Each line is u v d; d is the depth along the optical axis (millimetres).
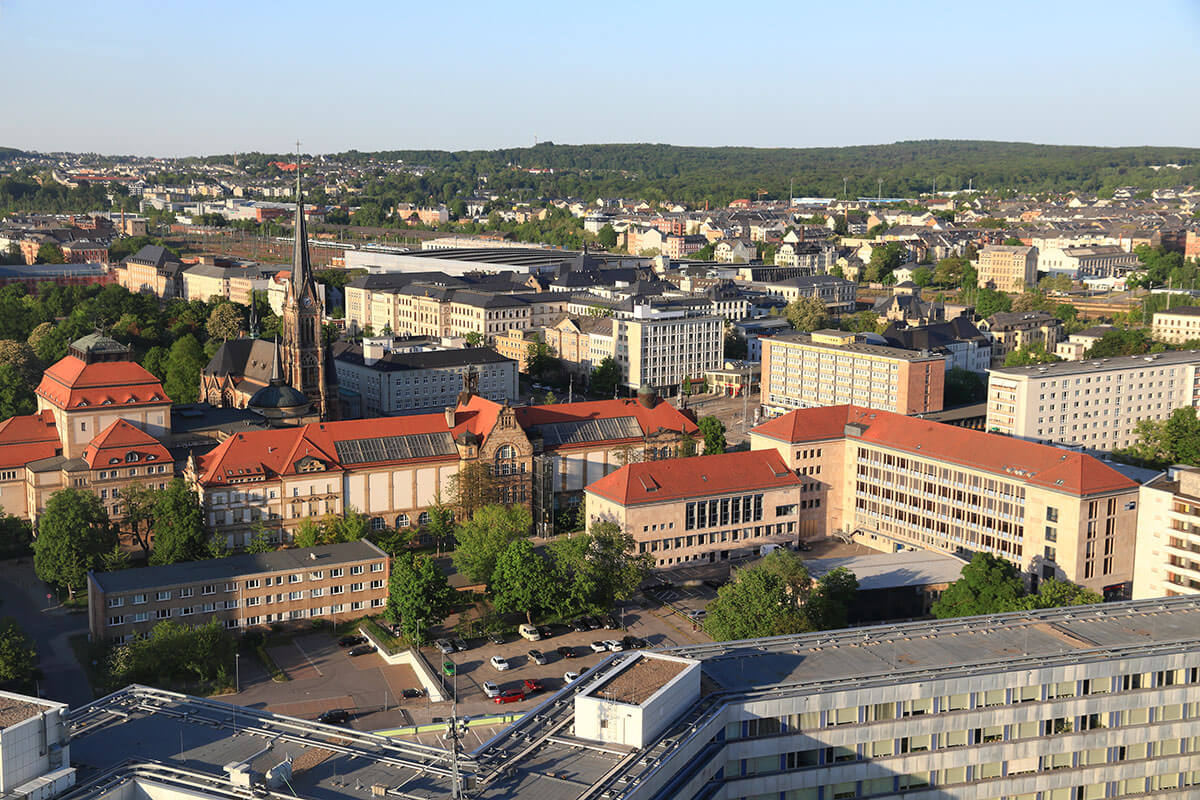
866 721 140250
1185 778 153125
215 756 127562
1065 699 147125
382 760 125750
